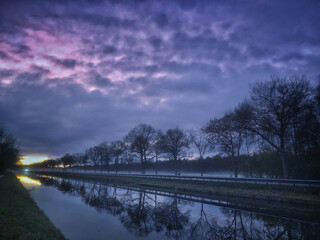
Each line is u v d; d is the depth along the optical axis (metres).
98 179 62.81
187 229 13.02
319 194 18.30
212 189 27.00
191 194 27.81
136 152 58.53
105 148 91.69
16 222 10.39
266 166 32.69
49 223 12.44
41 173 117.56
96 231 12.73
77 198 26.62
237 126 30.33
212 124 38.28
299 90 26.05
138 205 21.64
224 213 16.84
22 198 18.75
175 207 19.88
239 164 41.44
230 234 11.90
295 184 20.91
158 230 12.95
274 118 26.75
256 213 16.42
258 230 12.42
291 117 25.84
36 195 29.12
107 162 88.75
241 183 25.42
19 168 158.50
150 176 47.47
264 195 20.72
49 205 21.61
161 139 54.91
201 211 17.80
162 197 26.91
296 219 14.49
